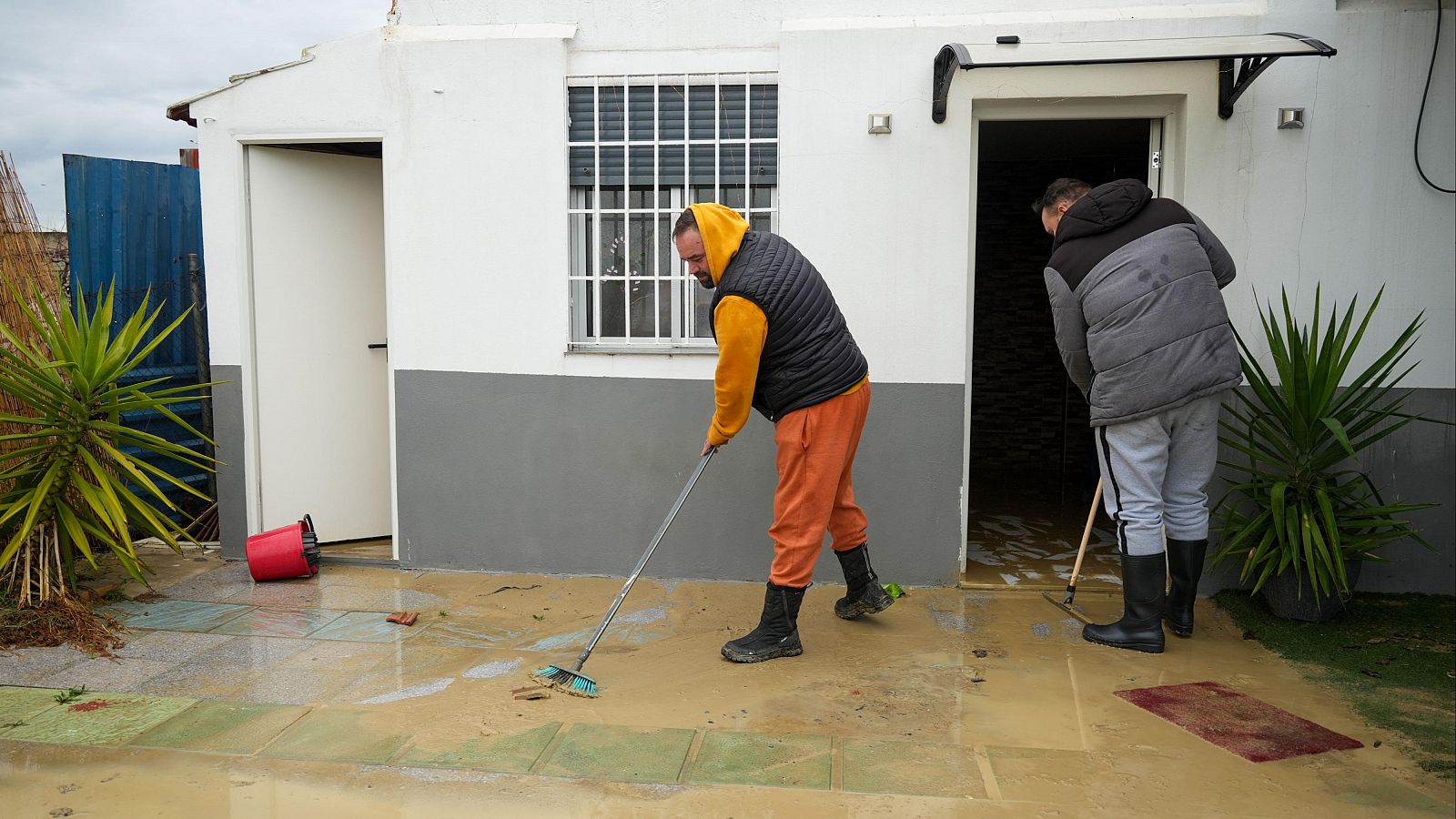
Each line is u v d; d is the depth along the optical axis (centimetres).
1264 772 285
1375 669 366
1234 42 395
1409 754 296
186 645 392
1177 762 291
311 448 530
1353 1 427
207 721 318
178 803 266
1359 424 411
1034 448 805
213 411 513
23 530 405
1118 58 385
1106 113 453
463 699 337
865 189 453
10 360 414
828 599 450
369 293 542
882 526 466
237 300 505
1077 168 782
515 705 331
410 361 493
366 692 344
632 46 471
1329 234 436
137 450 548
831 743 304
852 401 368
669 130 476
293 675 359
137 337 450
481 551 497
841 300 458
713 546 479
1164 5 439
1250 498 424
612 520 486
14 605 407
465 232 483
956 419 457
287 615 430
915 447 461
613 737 307
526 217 479
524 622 421
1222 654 383
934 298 454
